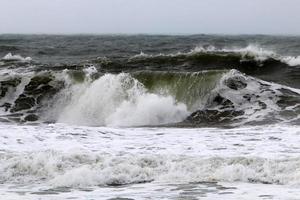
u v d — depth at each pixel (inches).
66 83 2103.8
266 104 1823.3
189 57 2696.9
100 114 1955.0
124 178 952.9
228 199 788.0
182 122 1775.3
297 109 1749.5
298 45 3695.9
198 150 1195.9
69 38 5738.2
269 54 2647.6
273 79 2297.0
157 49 3703.3
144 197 814.5
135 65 2603.3
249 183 902.4
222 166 986.7
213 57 2659.9
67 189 892.0
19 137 1327.5
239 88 1943.9
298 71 2432.3
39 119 1956.2
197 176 953.5
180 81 1996.8
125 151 1189.1
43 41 4958.2
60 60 3093.0
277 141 1283.2
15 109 2044.8
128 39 5315.0
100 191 870.4
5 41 4970.5
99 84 2018.9
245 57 2618.1
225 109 1847.9
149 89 2009.1
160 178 951.6
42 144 1250.6
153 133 1481.3
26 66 2640.3
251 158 1013.2
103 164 1014.4
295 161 994.7
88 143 1284.4
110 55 3344.0
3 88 2158.0
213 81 1964.8
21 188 900.6
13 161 1029.2
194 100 1947.6
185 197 807.1
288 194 812.0
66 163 1025.5
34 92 2119.8
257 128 1513.3
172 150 1200.2
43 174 987.3
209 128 1593.3
